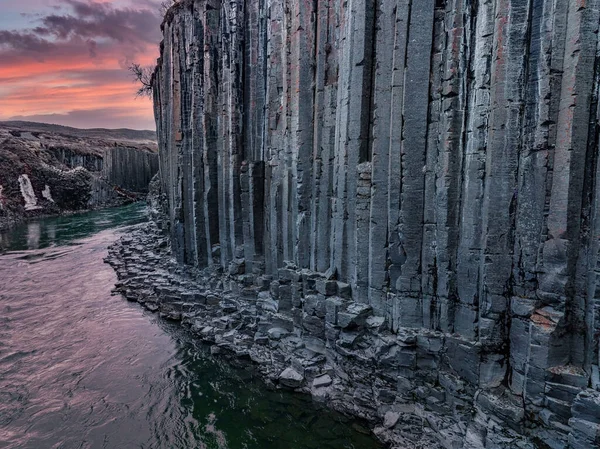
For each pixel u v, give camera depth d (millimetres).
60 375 15461
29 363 16328
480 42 9969
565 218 8656
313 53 14508
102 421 12867
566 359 9000
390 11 11625
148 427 12570
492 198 9844
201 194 21328
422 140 11102
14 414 13227
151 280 23969
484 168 10102
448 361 10977
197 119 20906
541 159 9031
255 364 15336
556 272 8867
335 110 13930
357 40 12461
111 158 74312
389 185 11844
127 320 20438
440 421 10641
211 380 14906
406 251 11578
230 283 19188
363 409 12000
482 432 9734
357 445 11219
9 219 51156
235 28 18062
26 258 33500
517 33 9234
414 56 11039
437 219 10992
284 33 15398
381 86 11891
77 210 61938
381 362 11883
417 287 11562
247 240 18500
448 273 10875
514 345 9781
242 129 18656
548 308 9117
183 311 20078
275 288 16609
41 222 52531
